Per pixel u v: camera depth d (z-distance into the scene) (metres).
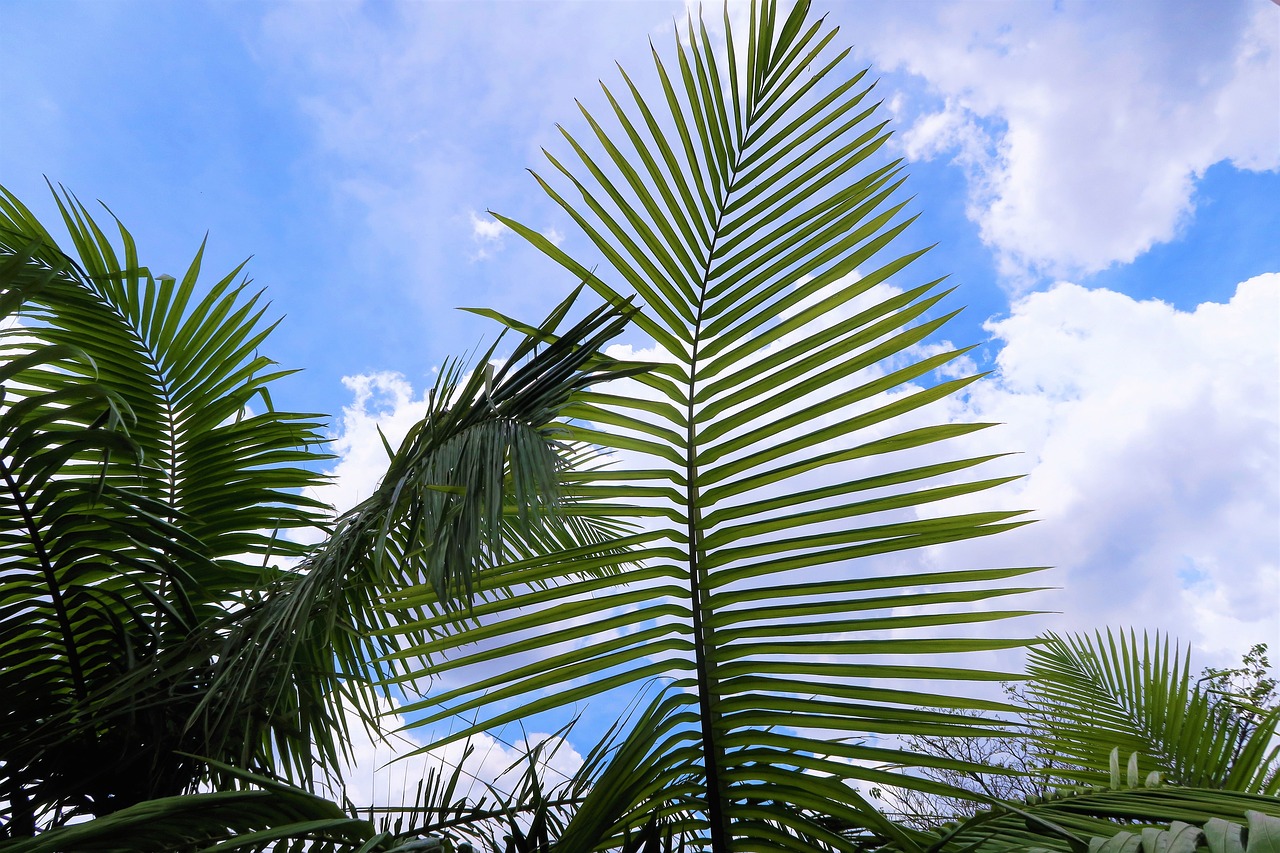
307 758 1.54
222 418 2.03
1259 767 1.82
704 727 1.14
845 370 1.23
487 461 1.15
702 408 1.28
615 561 1.26
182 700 1.41
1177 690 2.18
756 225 1.46
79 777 1.39
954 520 1.12
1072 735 2.07
